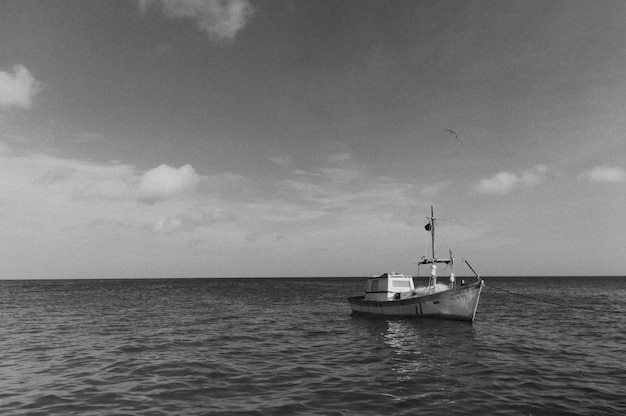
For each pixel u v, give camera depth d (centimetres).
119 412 1226
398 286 3766
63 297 7212
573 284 15588
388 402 1323
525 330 2994
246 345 2425
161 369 1784
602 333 2848
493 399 1349
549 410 1239
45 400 1344
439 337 2695
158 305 5506
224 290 10650
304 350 2278
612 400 1338
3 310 4688
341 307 5312
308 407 1276
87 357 2042
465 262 3144
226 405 1298
